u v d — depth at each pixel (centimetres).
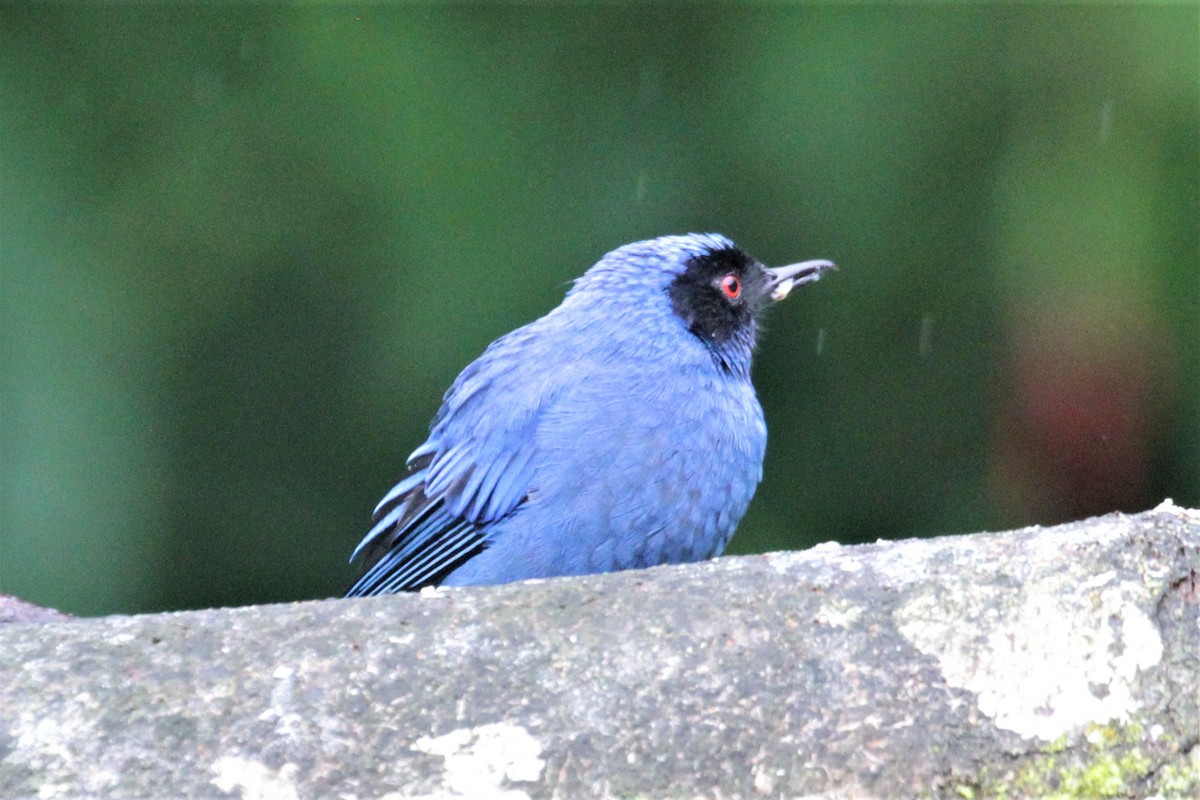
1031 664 535
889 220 1270
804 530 1340
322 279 1269
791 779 525
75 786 517
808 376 1331
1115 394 1274
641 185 1275
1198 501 1290
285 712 529
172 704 529
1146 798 524
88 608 1180
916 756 526
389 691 535
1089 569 548
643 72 1292
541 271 1261
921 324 1297
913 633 543
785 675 538
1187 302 1230
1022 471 1312
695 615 552
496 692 535
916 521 1335
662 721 531
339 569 1327
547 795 523
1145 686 532
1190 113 1223
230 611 562
